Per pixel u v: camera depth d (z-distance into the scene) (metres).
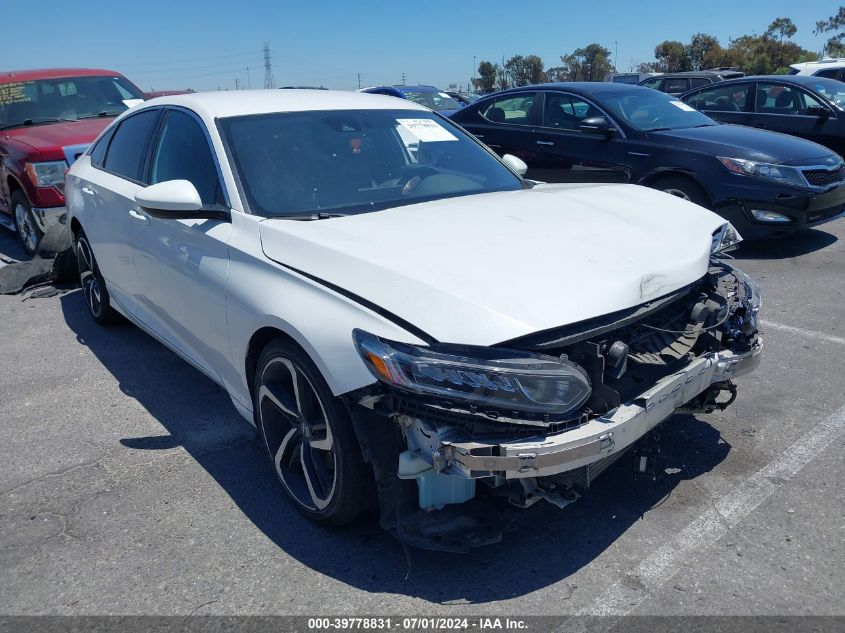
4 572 2.79
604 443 2.43
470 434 2.38
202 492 3.31
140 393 4.43
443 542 2.61
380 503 2.63
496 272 2.58
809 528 2.89
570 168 8.04
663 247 2.98
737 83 10.54
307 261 2.84
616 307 2.55
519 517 2.99
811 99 9.70
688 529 2.92
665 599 2.53
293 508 3.16
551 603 2.54
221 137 3.55
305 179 3.48
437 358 2.34
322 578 2.71
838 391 4.09
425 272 2.56
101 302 5.32
